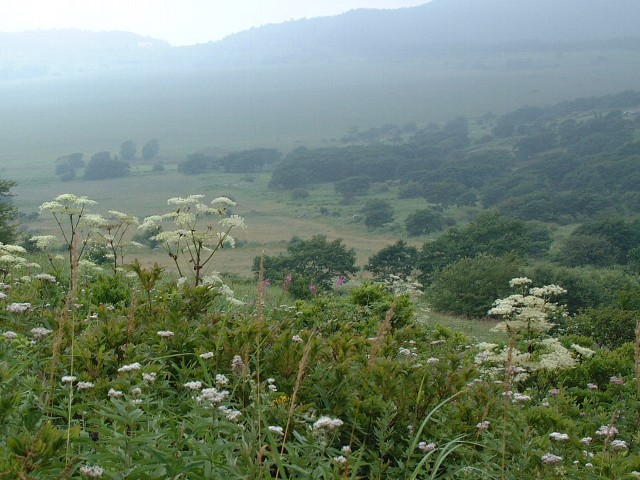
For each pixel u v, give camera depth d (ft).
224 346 18.21
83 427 13.19
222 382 14.46
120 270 33.94
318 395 17.20
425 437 16.58
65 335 17.43
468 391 18.70
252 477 10.70
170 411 14.15
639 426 23.86
